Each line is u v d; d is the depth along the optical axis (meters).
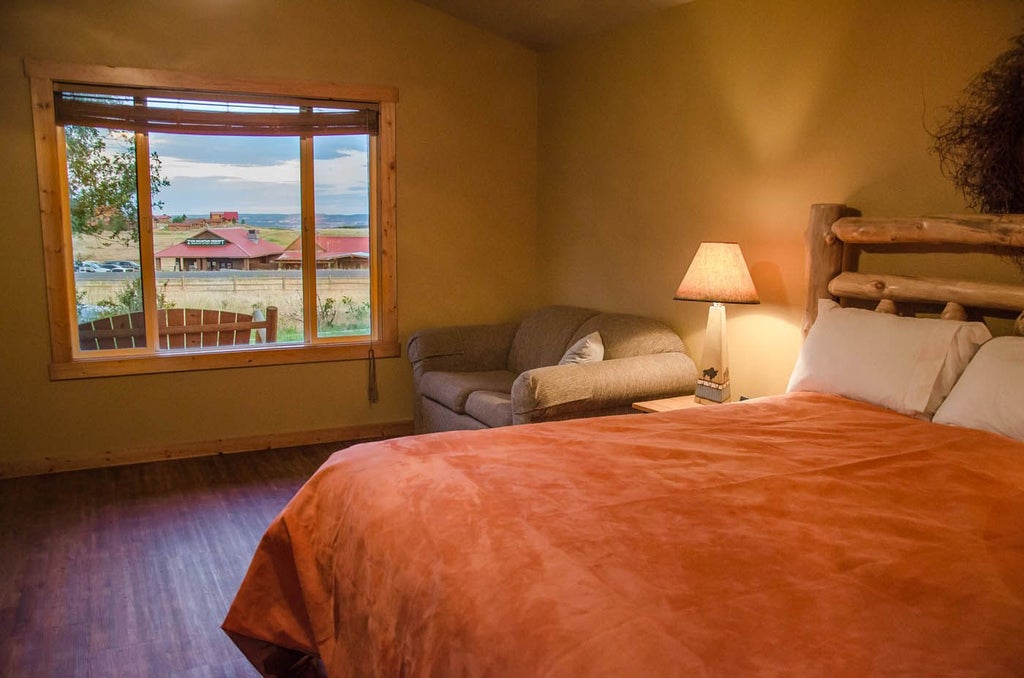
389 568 1.65
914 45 2.80
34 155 3.84
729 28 3.62
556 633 1.23
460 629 1.35
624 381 3.53
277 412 4.59
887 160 2.93
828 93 3.15
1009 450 2.12
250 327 4.54
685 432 2.38
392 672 1.55
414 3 4.64
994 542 1.56
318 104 4.47
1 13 3.71
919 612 1.27
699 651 1.15
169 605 2.64
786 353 3.42
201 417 4.38
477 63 4.90
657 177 4.14
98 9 3.89
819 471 1.98
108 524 3.34
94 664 2.29
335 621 1.95
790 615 1.25
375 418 4.87
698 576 1.39
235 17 4.20
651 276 4.23
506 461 2.06
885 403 2.62
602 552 1.48
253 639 2.17
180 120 4.13
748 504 1.75
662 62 4.05
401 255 4.82
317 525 2.11
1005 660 1.13
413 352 4.63
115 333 4.20
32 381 3.96
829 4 3.12
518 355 4.70
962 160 2.67
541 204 5.19
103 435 4.15
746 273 3.32
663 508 1.71
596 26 4.43
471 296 5.09
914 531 1.61
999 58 2.53
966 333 2.49
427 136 4.80
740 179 3.61
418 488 1.87
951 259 2.71
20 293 3.90
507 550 1.50
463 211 4.98
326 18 4.42
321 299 4.69
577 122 4.77
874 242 2.88
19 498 3.64
